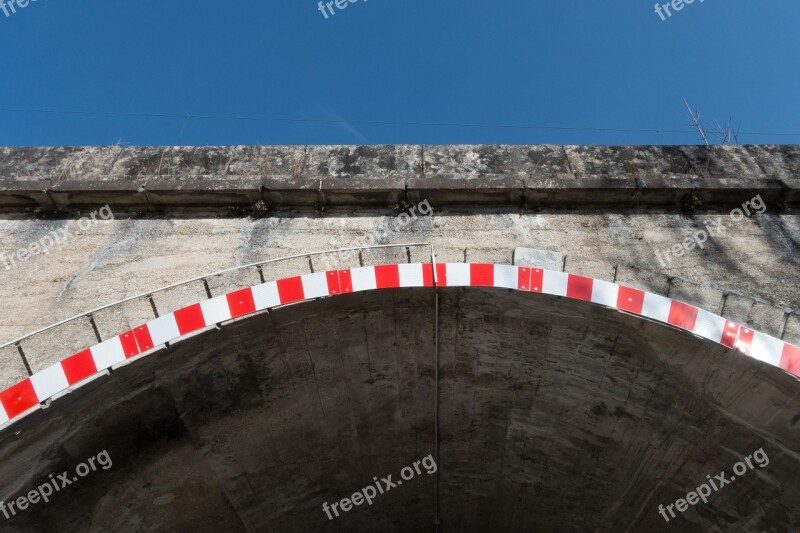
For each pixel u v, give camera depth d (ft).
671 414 25.36
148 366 22.47
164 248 26.32
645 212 27.76
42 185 27.22
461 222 27.20
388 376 27.22
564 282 23.09
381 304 24.48
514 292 23.59
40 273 25.41
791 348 21.44
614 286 22.89
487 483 31.22
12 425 20.16
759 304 24.02
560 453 28.89
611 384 25.75
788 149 29.71
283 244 26.32
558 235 26.78
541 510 31.48
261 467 28.37
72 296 24.49
